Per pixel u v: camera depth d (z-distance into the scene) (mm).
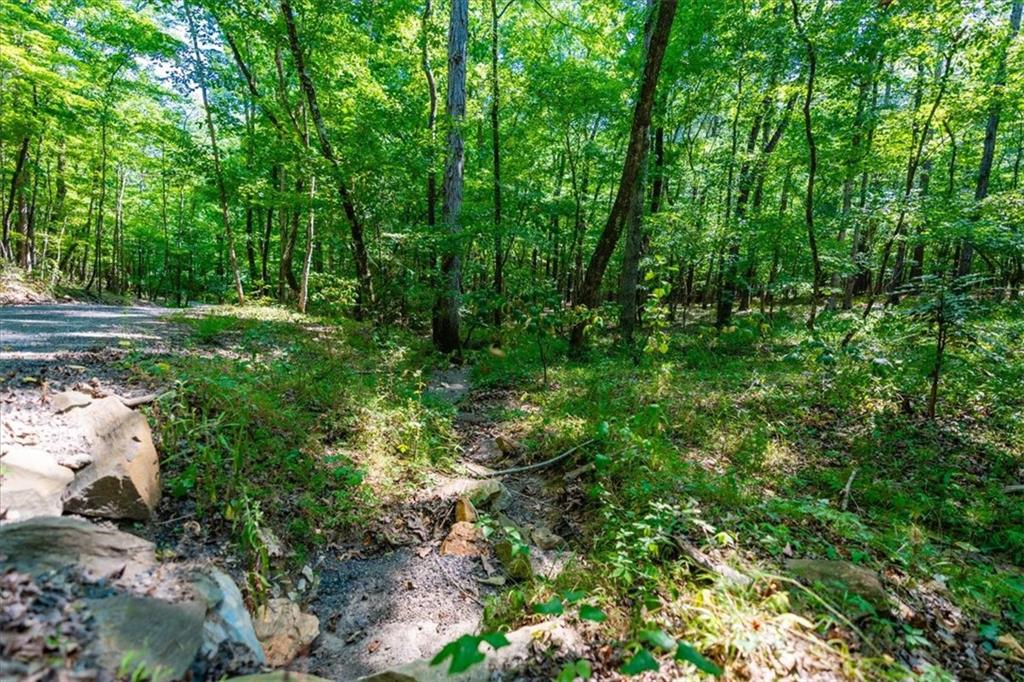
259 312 13000
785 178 15094
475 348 12750
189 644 2191
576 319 9297
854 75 9719
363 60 14539
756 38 10992
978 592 3361
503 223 12508
